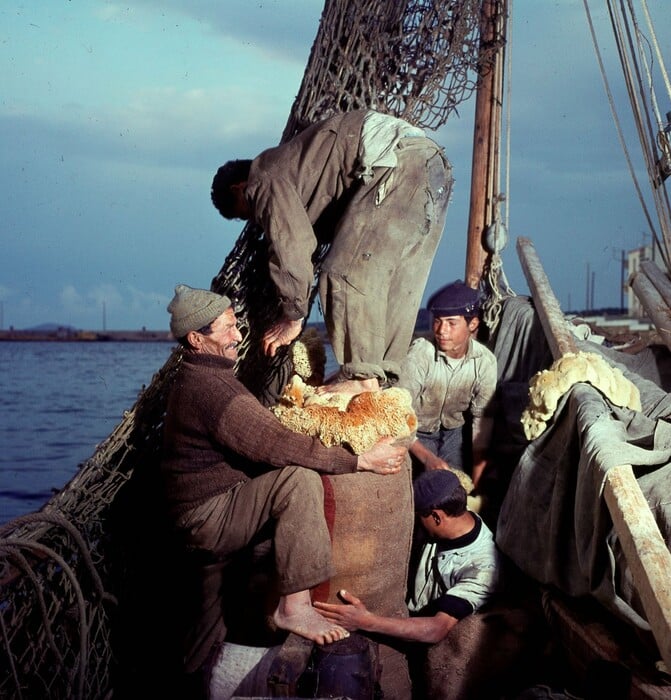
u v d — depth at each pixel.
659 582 2.84
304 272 3.94
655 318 5.47
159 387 4.33
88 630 3.71
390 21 4.62
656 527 3.07
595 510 3.38
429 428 5.02
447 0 4.66
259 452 3.45
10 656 3.44
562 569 3.72
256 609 3.55
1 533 3.55
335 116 4.10
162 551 4.43
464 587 3.91
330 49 4.59
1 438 23.91
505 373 5.43
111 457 4.26
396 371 3.97
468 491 4.76
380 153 3.94
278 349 4.67
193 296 3.62
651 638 3.17
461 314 4.75
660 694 2.96
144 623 4.41
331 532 3.52
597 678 3.05
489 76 5.84
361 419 3.47
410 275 4.00
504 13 5.68
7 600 3.65
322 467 3.45
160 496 4.46
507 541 4.02
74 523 4.03
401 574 3.76
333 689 3.19
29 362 66.81
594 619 3.58
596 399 3.87
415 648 4.04
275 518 3.43
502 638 3.84
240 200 4.27
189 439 3.58
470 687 3.82
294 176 4.05
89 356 77.12
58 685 3.84
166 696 4.33
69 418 28.58
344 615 3.54
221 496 3.59
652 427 3.91
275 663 3.23
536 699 3.32
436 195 4.01
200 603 3.72
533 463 4.06
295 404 3.62
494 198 5.85
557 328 4.90
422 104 4.75
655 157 4.64
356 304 3.93
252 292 4.59
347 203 4.11
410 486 3.78
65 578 3.91
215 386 3.56
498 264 5.80
